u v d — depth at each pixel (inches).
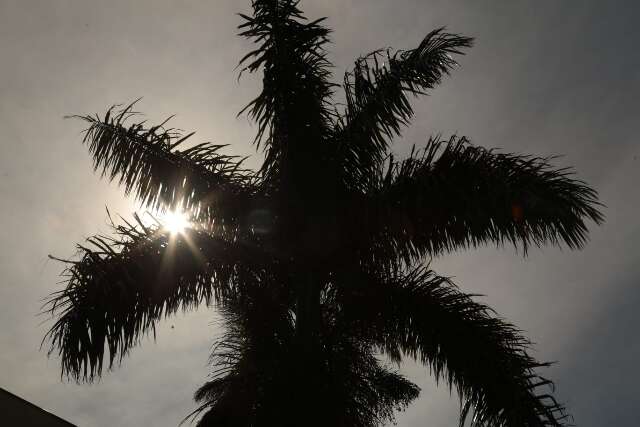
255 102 263.4
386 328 255.1
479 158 246.1
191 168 266.8
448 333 245.6
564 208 234.5
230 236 269.3
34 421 228.5
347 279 264.7
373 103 267.9
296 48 267.3
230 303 284.7
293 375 240.1
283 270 275.9
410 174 253.3
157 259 253.9
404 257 262.5
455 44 275.4
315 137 265.0
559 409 226.1
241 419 245.6
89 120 270.5
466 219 244.8
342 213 262.2
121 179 264.4
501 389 230.5
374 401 255.9
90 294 232.7
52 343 228.7
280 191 265.9
